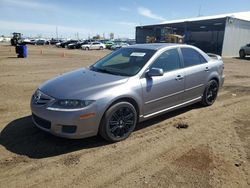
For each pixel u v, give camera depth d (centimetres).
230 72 1434
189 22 4350
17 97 745
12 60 1930
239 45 3691
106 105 420
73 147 430
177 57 563
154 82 493
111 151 420
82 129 409
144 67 488
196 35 5125
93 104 410
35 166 373
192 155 410
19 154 405
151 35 5644
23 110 618
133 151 421
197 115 600
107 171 363
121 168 371
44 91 442
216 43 4484
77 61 1953
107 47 5062
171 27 5097
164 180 343
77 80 462
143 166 377
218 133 498
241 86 967
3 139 455
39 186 328
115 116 441
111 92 429
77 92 418
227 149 431
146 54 520
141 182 338
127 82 457
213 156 407
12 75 1153
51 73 1253
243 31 3684
